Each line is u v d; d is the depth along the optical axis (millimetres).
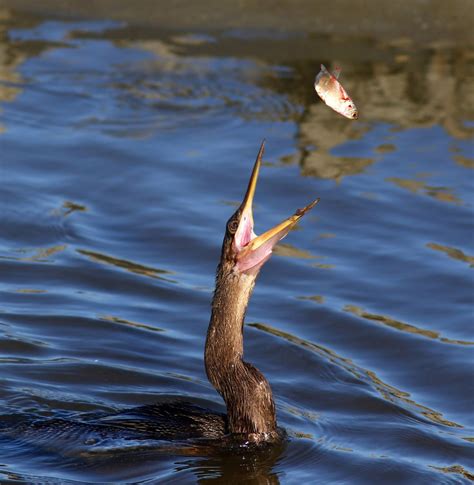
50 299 13344
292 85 20234
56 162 17328
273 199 16094
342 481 9930
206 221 15461
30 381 11453
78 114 19141
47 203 15992
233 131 18500
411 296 13641
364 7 22844
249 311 13258
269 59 21234
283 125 18734
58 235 15102
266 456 10148
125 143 18016
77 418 10625
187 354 12242
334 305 13375
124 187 16516
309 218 15633
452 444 10617
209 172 16984
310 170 17016
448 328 12930
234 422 10281
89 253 14594
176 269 14266
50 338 12406
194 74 20750
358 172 17000
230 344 10227
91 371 11742
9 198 16062
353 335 12758
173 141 18125
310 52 21422
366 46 21609
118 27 22828
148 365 11953
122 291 13664
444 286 13852
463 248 14836
